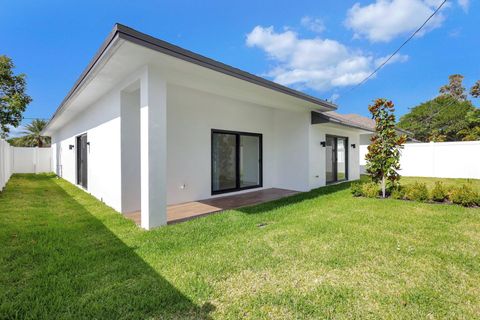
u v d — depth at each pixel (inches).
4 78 585.6
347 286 102.3
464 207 236.7
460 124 972.6
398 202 262.7
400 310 87.5
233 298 94.1
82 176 371.2
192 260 124.8
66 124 483.8
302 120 356.2
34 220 195.0
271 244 146.5
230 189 328.8
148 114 175.0
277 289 100.3
